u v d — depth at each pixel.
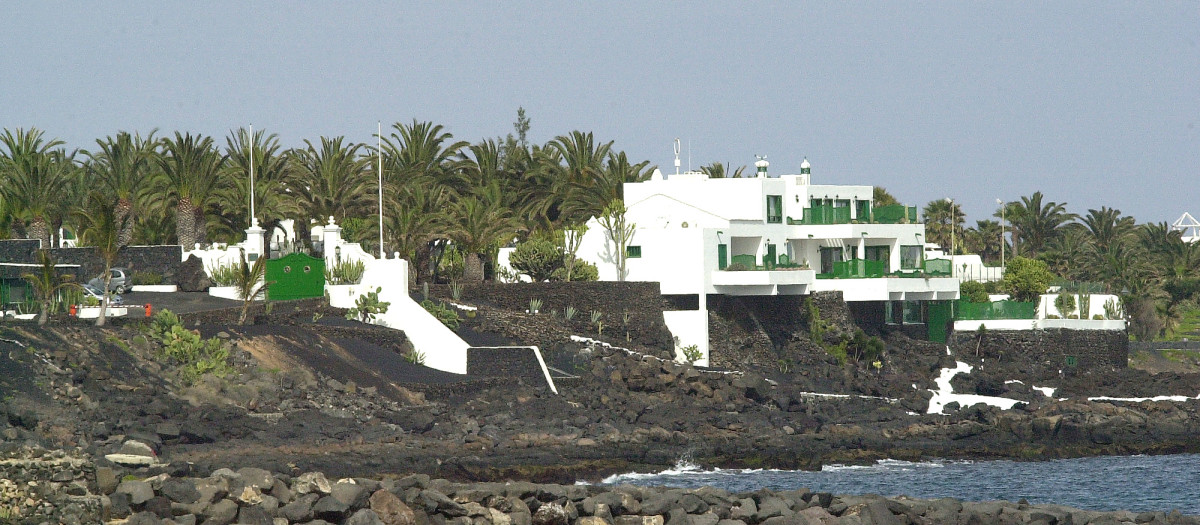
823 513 169.50
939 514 174.38
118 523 130.25
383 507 145.00
